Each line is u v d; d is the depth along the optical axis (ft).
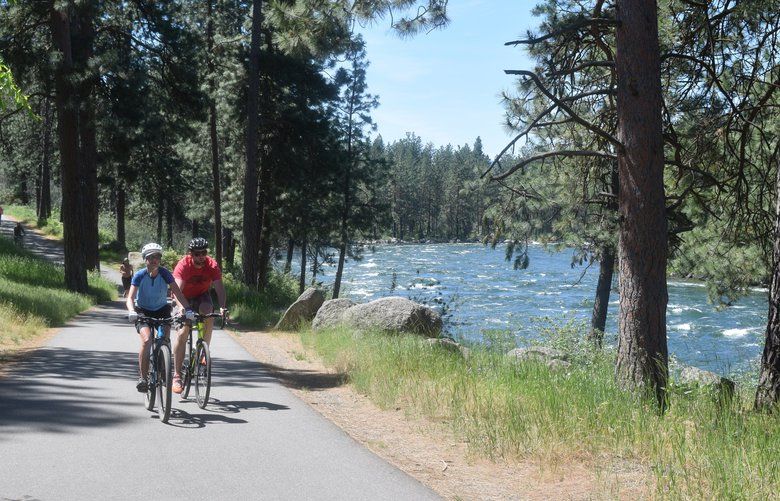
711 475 17.35
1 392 27.43
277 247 149.07
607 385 26.99
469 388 29.12
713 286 47.24
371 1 34.78
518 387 27.99
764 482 16.78
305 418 25.68
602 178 39.70
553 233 49.21
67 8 73.41
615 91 28.14
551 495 18.11
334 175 125.49
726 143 34.09
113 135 95.81
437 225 476.54
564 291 154.92
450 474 20.13
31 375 31.73
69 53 76.38
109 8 86.02
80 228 78.84
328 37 35.76
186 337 28.17
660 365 26.30
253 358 42.93
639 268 27.02
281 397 30.04
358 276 197.88
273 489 17.28
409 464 21.11
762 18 33.14
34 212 247.70
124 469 18.39
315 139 116.26
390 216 137.59
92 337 48.62
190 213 179.93
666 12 35.55
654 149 27.27
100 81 84.02
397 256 301.43
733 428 20.85
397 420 27.35
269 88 114.42
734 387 31.58
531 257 278.26
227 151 131.44
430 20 34.86
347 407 30.32
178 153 161.27
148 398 26.08
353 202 134.51
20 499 15.84
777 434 20.20
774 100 34.55
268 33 105.81
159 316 26.45
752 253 43.65
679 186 37.99
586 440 21.62
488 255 311.06
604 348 42.86
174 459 19.52
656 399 25.27
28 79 76.95
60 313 58.65
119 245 167.73
